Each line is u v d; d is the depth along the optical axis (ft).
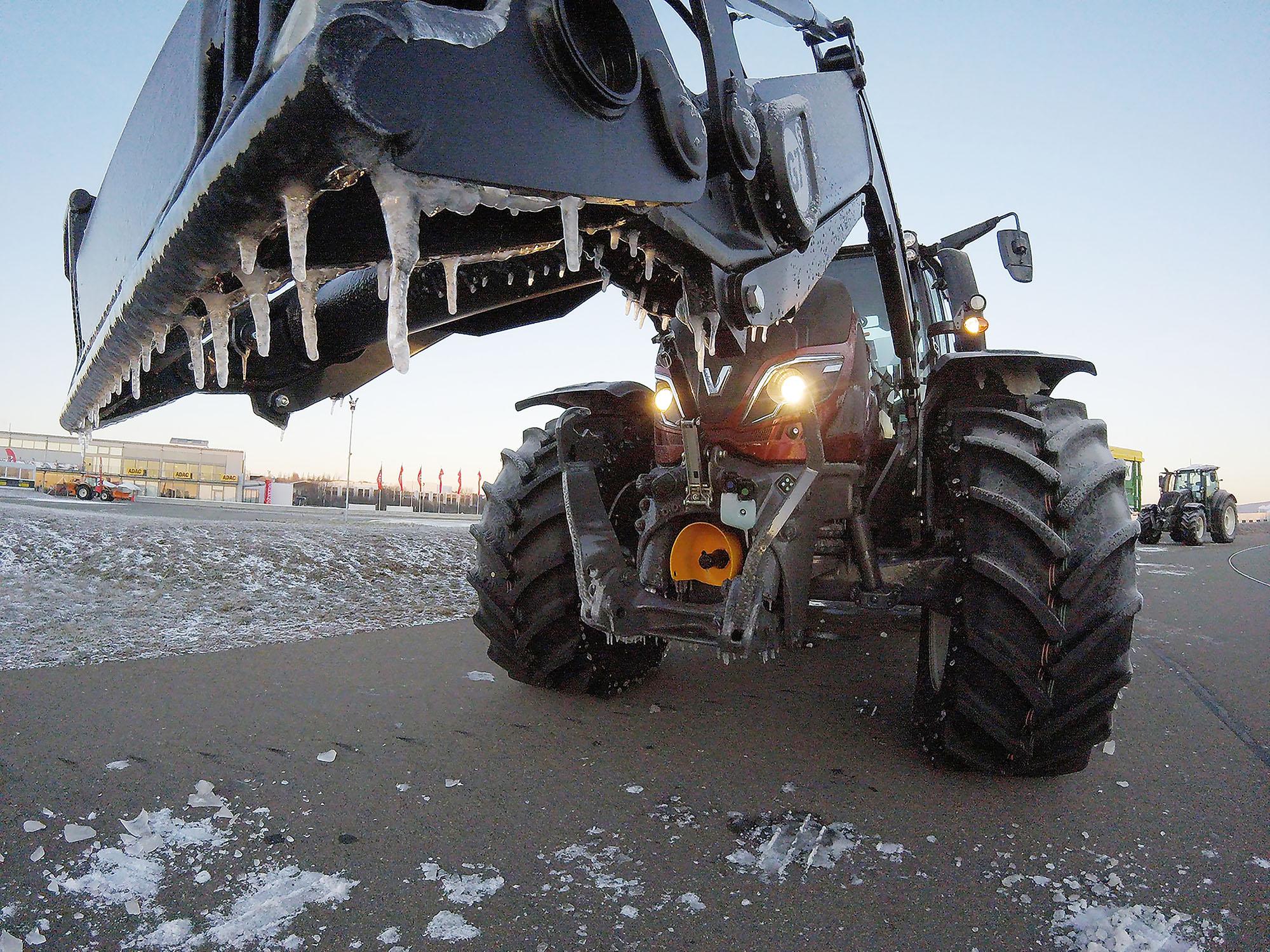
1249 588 24.59
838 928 4.65
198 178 2.56
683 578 7.46
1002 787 6.94
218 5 3.05
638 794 6.63
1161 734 8.75
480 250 3.52
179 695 9.21
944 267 9.52
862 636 13.98
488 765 7.25
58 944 4.28
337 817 6.05
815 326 8.27
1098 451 7.20
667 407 7.66
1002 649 6.68
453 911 4.73
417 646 12.48
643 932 4.57
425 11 2.40
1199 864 5.51
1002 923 4.72
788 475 6.96
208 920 4.57
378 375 6.22
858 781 7.03
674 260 4.26
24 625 13.09
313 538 26.55
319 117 2.16
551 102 2.85
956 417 7.87
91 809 6.02
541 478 8.78
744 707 9.27
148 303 3.23
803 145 5.03
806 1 6.32
